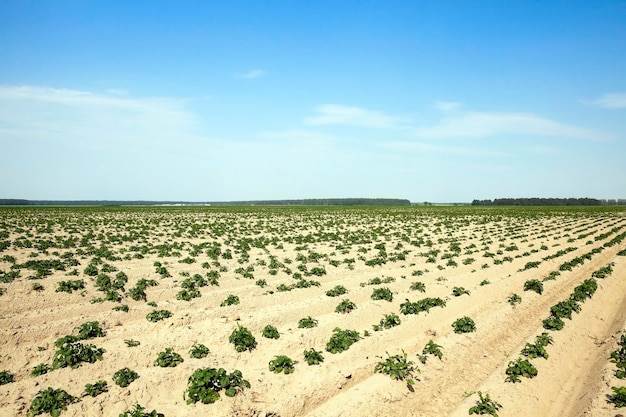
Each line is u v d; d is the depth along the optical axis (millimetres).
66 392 11414
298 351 15336
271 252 36031
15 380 12695
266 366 14055
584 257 32469
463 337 16312
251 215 93938
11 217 74188
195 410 11266
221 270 27375
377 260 30672
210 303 21016
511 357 14922
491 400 11773
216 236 47469
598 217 85812
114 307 19062
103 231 50062
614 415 10711
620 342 15352
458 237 48125
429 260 31938
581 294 20953
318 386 12492
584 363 15008
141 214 94562
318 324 17312
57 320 17688
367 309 18984
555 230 56969
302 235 49031
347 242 42344
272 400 11938
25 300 19094
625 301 22250
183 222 68625
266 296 21234
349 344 15055
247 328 16859
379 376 13227
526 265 29125
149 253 33219
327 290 23594
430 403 12484
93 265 26844
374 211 117625
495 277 27172
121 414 10664
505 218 83500
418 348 15625
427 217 86625
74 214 89062
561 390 13086
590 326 18250
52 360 13836
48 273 23984
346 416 11336
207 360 13938
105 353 14070
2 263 27188
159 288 22641
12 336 14953
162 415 10938
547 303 21531
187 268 27703
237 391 11969
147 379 12492
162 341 15023
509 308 19469
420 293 22266
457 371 14281
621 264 29656
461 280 25391
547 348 15305
